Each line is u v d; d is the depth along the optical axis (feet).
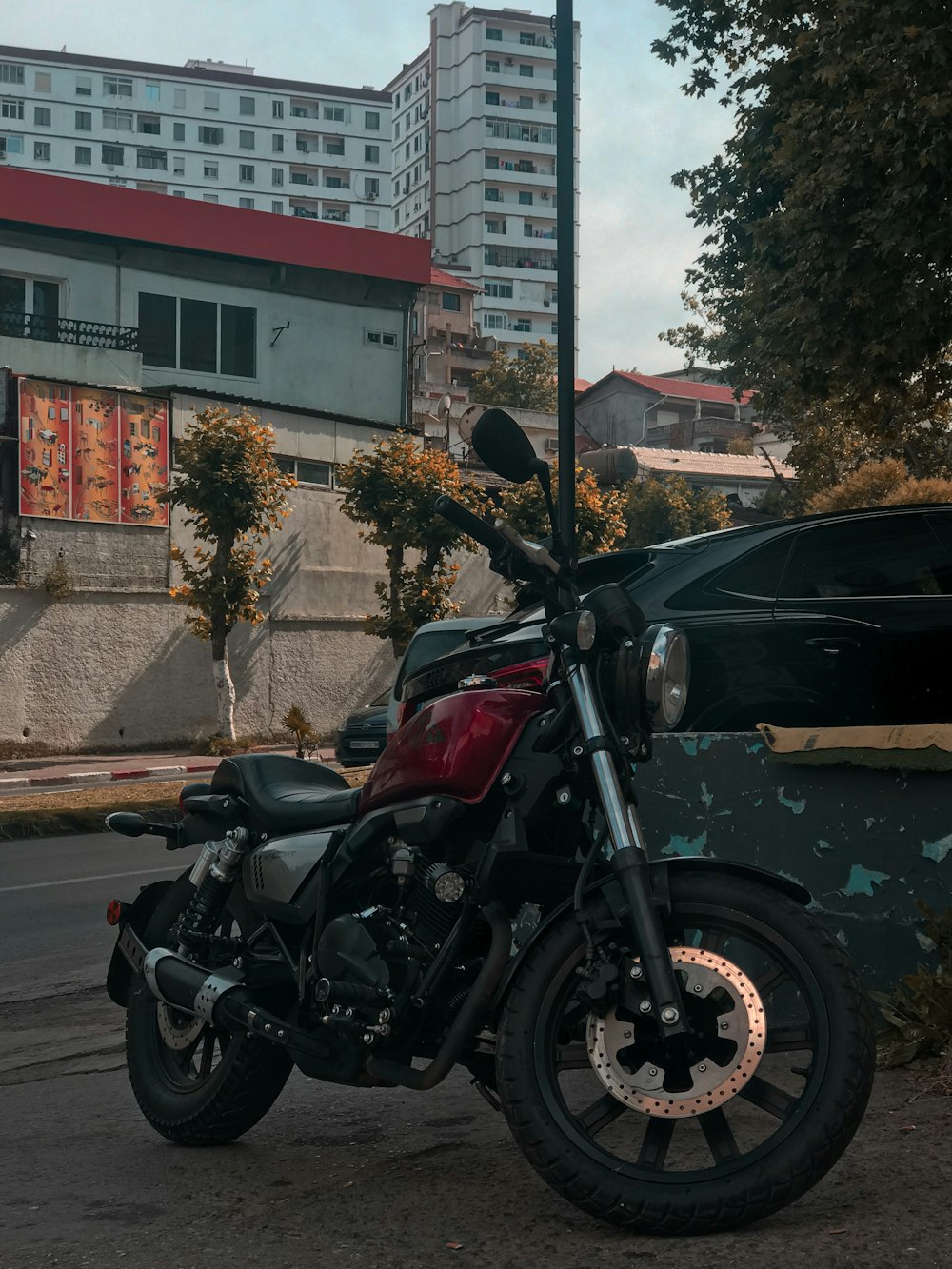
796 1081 13.19
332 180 485.56
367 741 72.33
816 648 19.93
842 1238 8.98
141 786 62.90
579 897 9.91
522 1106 9.59
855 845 14.44
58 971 24.62
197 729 96.17
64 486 90.12
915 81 37.09
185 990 12.71
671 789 15.30
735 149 47.16
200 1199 11.21
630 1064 9.82
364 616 108.06
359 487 101.55
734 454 254.88
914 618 20.49
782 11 45.06
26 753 87.35
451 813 10.64
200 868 13.38
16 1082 16.78
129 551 93.35
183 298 112.78
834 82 38.75
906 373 43.19
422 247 120.57
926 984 13.16
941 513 21.88
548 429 208.23
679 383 318.65
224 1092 12.79
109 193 107.96
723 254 49.34
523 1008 9.83
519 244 481.46
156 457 95.09
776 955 9.63
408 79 517.55
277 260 114.52
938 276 39.32
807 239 40.19
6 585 87.40
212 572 90.22
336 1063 11.24
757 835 14.88
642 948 9.52
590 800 10.64
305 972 11.88
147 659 93.97
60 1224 10.74
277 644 102.01
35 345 95.61
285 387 116.78
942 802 14.12
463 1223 10.00
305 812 12.57
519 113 483.10
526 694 10.87
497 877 10.44
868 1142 10.87
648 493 188.34
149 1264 9.64
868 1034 9.32
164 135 466.29
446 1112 13.52
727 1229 9.24
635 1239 9.32
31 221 104.94
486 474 129.29
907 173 37.47
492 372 305.53
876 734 14.23
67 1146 13.33
